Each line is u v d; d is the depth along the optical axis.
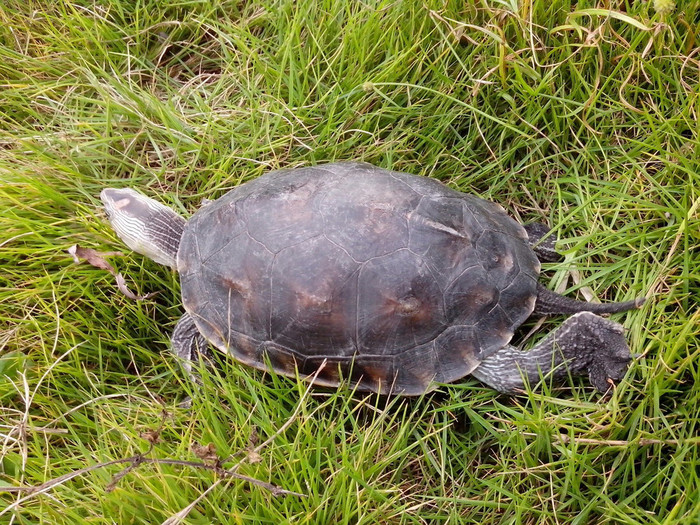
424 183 0.61
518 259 0.60
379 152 0.68
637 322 0.60
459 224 0.59
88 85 0.71
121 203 0.65
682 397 0.58
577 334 0.58
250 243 0.59
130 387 0.63
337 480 0.56
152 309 0.66
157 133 0.71
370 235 0.58
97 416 0.60
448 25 0.66
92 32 0.74
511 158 0.68
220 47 0.75
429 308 0.58
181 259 0.62
